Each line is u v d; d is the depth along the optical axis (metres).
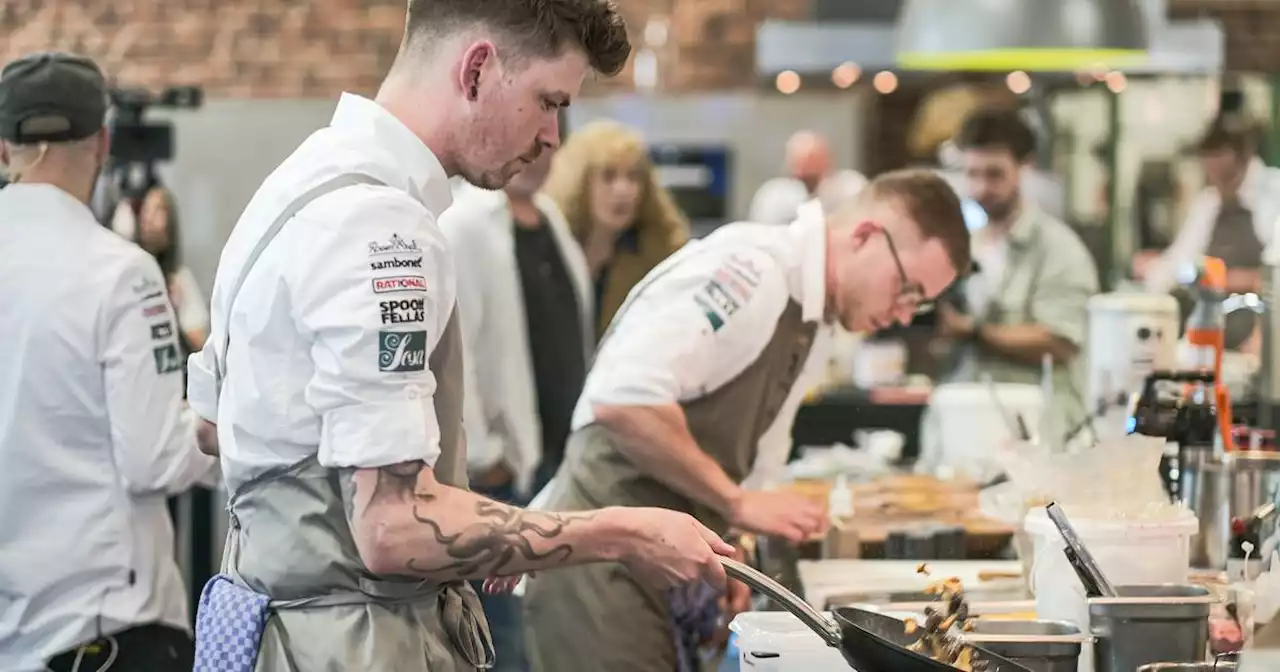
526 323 4.70
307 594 1.89
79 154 2.71
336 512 1.87
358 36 8.19
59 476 2.63
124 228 4.64
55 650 2.63
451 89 1.92
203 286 6.73
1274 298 3.00
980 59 4.28
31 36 8.05
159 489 2.68
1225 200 5.67
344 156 1.89
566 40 1.92
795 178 7.00
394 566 1.80
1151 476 2.27
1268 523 2.35
